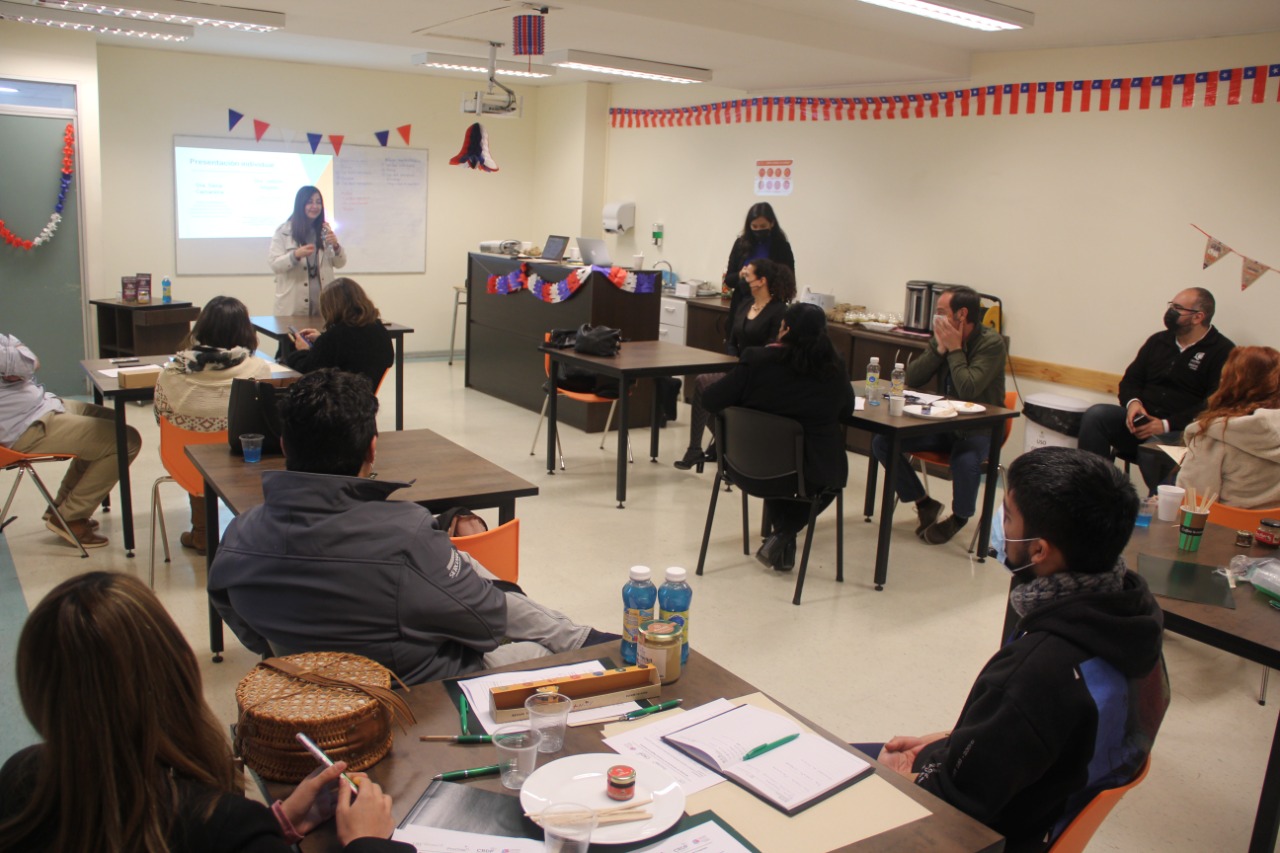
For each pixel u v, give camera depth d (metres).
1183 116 4.84
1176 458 3.75
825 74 6.00
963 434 4.45
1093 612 1.43
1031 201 5.54
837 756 1.46
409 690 1.63
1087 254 5.32
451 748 1.46
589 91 8.63
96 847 1.00
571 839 1.16
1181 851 2.36
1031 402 5.32
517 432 6.25
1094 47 5.15
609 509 4.79
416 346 9.09
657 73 6.01
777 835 1.26
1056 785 1.44
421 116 8.68
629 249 8.72
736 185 7.53
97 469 3.95
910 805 1.35
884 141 6.33
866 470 5.85
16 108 6.25
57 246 6.57
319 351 4.10
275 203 8.12
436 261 9.05
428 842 1.22
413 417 6.54
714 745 1.46
